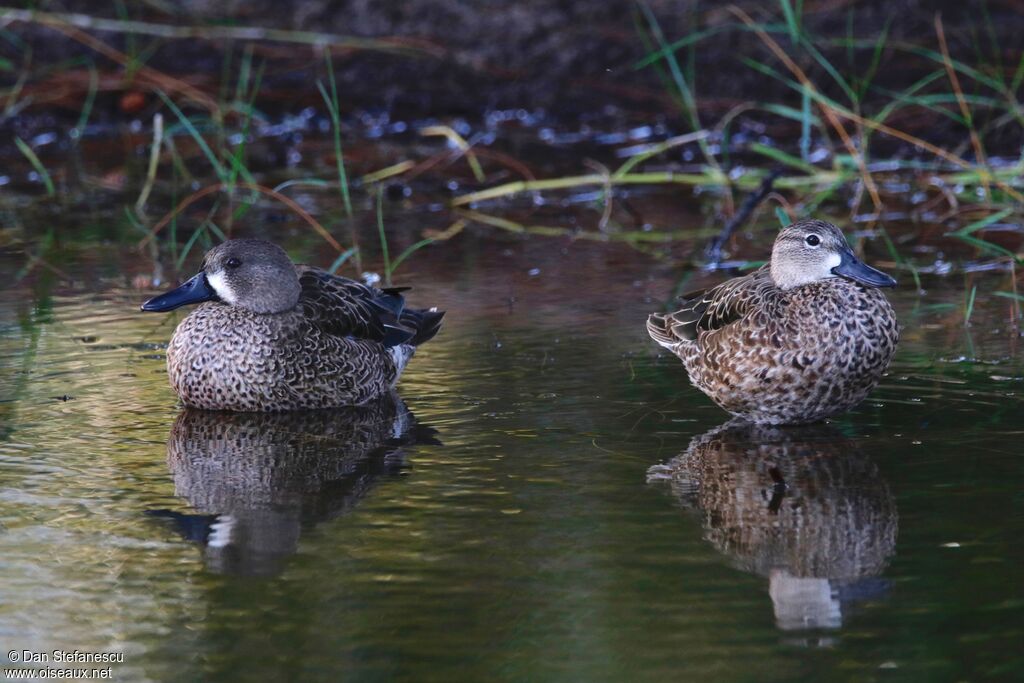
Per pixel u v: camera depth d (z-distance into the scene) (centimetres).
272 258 1402
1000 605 925
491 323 1670
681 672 847
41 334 1631
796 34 2233
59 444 1274
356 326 1463
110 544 1043
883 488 1137
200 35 2888
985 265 1900
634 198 2386
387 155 2641
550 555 1015
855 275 1314
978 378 1423
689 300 1484
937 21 2380
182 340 1402
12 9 2928
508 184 2438
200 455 1249
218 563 1008
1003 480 1145
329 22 2992
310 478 1186
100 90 2861
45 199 2359
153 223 2198
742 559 1005
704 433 1295
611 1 2966
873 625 903
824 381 1281
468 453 1245
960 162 2211
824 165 2477
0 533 1061
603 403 1384
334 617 922
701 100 2794
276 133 2800
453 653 875
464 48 2958
